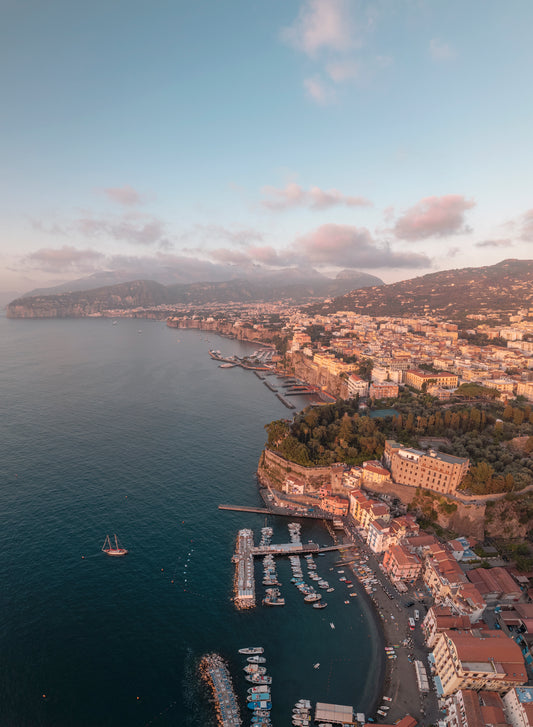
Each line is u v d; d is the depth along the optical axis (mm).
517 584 127625
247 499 178250
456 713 86938
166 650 106188
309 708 93312
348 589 129500
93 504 167250
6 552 137125
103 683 97000
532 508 147500
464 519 149250
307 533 157375
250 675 100250
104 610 116812
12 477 186250
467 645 93875
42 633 108750
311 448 198750
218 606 120750
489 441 194750
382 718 90625
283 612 119750
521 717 83750
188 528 155625
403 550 135375
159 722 89188
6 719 88500
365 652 108062
